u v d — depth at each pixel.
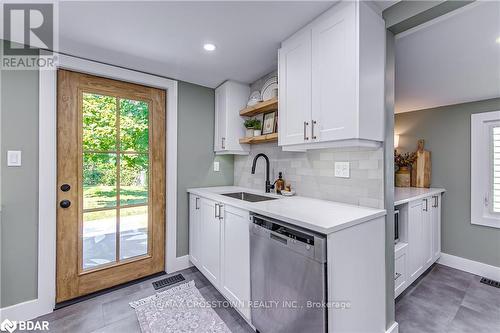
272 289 1.37
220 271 1.94
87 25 1.50
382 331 1.47
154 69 2.20
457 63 1.87
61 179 1.90
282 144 1.73
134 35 1.63
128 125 2.24
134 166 2.28
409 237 2.07
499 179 2.50
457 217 2.71
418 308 1.90
